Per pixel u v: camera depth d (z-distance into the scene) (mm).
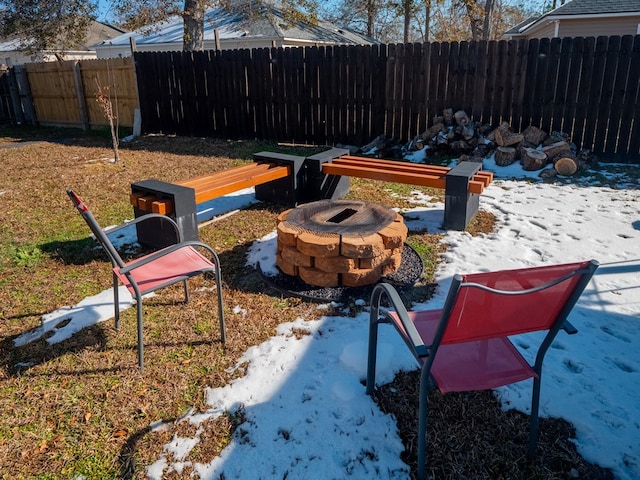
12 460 2111
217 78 10141
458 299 1647
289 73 9297
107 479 2004
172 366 2695
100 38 31281
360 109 8805
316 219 3828
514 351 2074
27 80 13578
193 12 14008
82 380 2613
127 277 2529
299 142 9648
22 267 4066
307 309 3246
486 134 7730
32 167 7934
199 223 5082
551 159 6875
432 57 7922
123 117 11969
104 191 6293
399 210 5379
